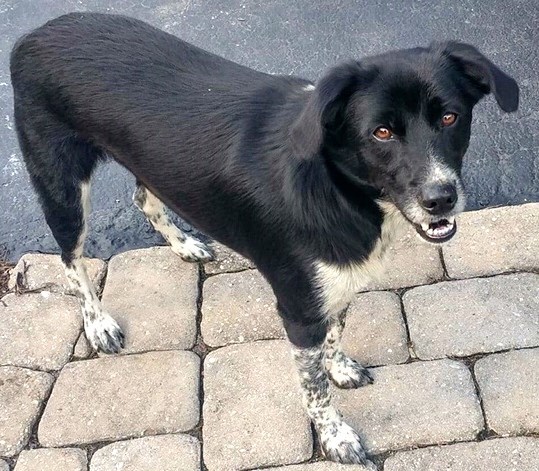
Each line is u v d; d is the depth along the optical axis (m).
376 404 1.44
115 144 1.41
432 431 1.41
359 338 1.52
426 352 1.49
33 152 1.47
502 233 1.62
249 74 1.37
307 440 1.42
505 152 1.77
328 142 1.22
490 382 1.44
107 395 1.49
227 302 1.59
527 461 1.36
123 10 2.14
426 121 1.18
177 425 1.45
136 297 1.61
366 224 1.27
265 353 1.51
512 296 1.54
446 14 2.03
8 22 2.14
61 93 1.41
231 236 1.37
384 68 1.19
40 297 1.62
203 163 1.33
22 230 1.78
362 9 2.07
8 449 1.44
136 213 1.78
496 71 1.19
